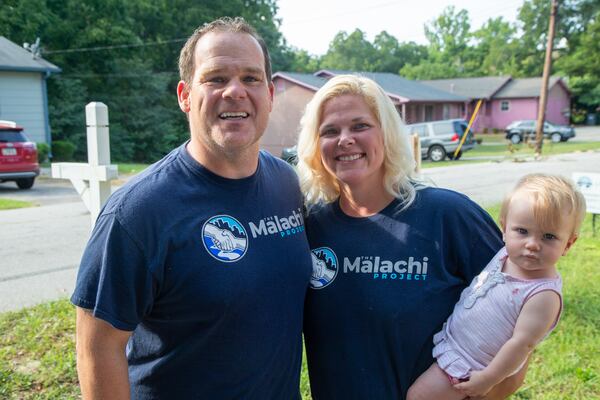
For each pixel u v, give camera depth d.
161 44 36.16
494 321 1.87
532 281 1.85
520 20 65.06
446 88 47.94
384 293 2.01
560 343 3.80
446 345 1.96
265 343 1.86
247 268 1.85
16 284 5.43
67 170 4.74
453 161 21.52
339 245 2.14
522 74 63.84
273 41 43.25
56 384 3.32
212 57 1.88
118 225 1.70
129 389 1.76
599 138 35.50
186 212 1.80
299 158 2.33
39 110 21.56
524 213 1.84
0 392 3.18
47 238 7.65
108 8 30.81
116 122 30.28
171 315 1.79
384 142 2.13
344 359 2.07
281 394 1.97
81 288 1.71
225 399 1.82
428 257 2.02
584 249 6.37
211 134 1.87
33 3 28.33
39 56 22.08
